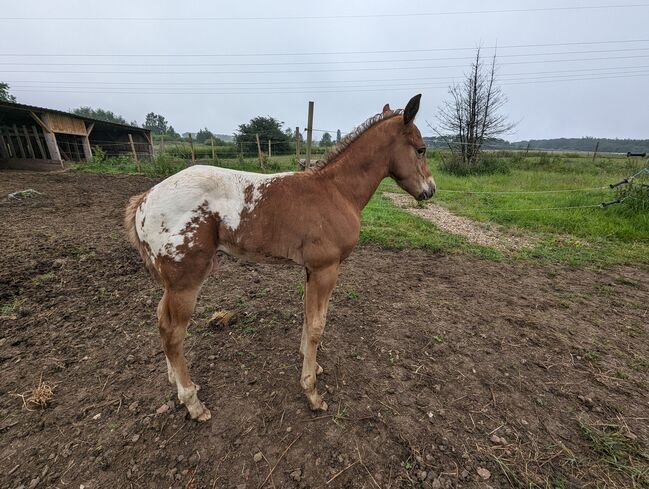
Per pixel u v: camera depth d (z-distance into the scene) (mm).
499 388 2562
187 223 1956
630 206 7438
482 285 4426
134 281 4055
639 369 2816
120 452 1973
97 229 5992
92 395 2379
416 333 3240
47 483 1785
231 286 4105
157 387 2469
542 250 5809
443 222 7695
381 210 8336
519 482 1853
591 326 3475
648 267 5102
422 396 2463
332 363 2799
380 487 1820
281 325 3299
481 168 16234
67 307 3439
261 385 2531
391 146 2475
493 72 18750
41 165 15711
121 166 16844
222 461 1944
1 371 2562
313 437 2107
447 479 1866
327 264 2189
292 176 2213
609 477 1900
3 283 3773
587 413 2346
